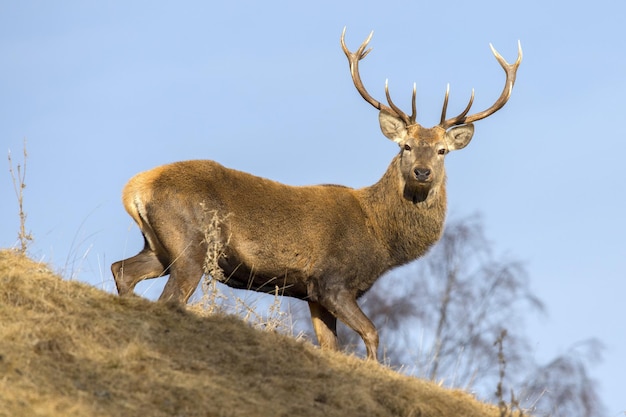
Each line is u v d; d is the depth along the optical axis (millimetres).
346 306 40344
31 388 25969
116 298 32562
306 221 40281
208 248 37562
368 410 29672
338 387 30328
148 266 38656
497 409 34062
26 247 34594
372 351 40125
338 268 40594
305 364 31703
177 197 38062
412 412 30672
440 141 42406
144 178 38562
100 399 26219
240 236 39250
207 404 27094
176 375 28344
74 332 29281
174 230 37875
